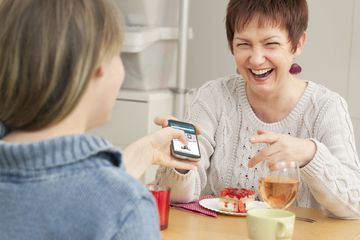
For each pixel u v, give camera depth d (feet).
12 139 2.92
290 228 4.48
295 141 5.37
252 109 6.64
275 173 4.82
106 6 2.95
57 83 2.77
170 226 5.08
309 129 6.38
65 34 2.77
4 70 2.81
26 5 2.83
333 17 10.50
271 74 6.21
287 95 6.44
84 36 2.80
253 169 6.41
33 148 2.74
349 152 6.07
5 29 2.83
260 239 4.49
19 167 2.78
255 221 4.51
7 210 2.75
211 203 5.75
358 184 5.70
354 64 10.46
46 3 2.82
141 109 9.67
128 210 2.70
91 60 2.82
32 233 2.71
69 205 2.71
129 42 9.52
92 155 2.82
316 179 5.43
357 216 5.65
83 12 2.83
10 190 2.77
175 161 5.29
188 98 10.22
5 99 2.83
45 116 2.83
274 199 4.83
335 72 10.59
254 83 6.25
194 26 11.35
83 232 2.68
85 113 2.97
